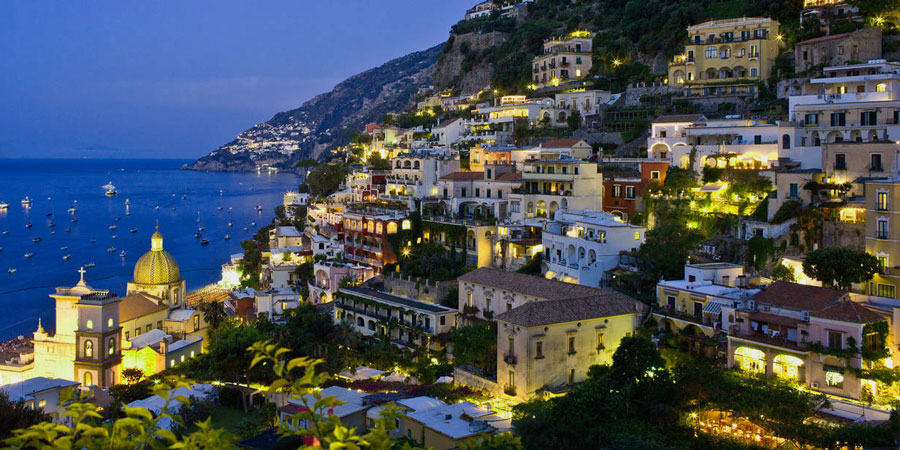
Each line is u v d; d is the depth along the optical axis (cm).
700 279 9975
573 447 7362
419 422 7856
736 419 7375
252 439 8300
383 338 12119
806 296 8469
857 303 8144
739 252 11000
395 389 9800
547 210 13912
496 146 17488
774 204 11100
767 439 7075
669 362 8912
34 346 13500
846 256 9019
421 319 11775
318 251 17675
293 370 10544
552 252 12481
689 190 12481
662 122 14788
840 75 13738
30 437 2644
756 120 13875
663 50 19150
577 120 18038
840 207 10325
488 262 14038
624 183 13500
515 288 10775
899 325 7969
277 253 18762
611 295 9812
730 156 12638
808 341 7931
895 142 10244
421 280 13312
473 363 10150
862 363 7544
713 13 18812
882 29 14925
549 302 9344
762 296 8794
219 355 11156
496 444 3338
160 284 15612
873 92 12306
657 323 9744
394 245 15525
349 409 8444
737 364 8481
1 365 13425
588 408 7762
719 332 8875
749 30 16400
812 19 15862
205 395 10944
